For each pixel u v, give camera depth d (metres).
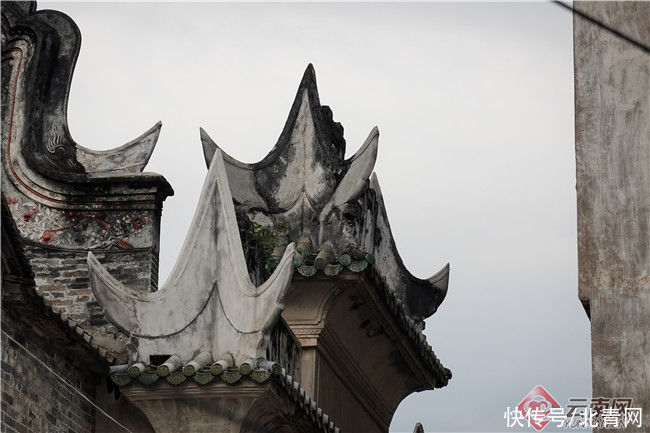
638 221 20.83
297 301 32.59
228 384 26.89
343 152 35.38
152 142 31.39
